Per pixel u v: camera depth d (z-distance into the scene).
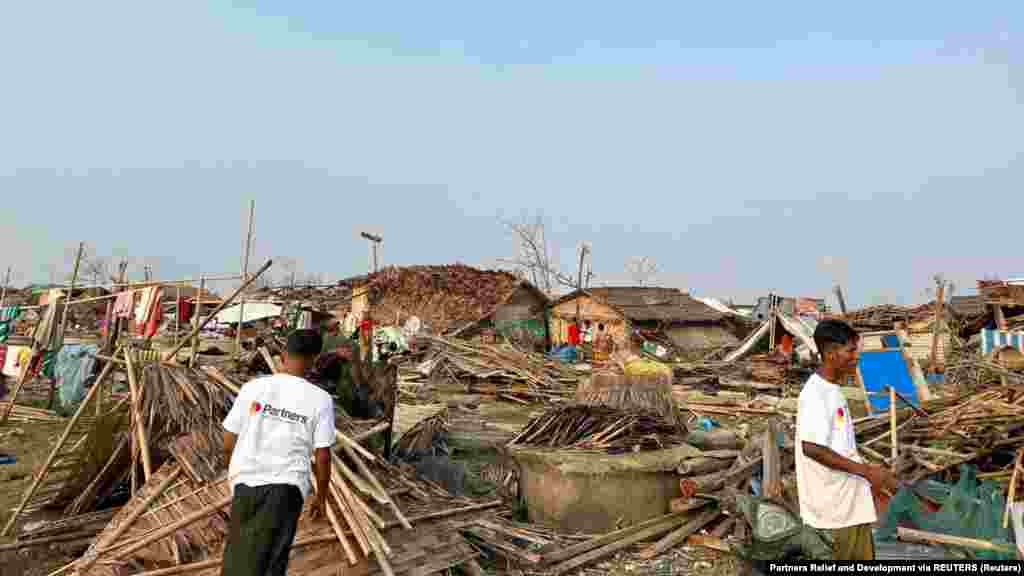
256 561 3.67
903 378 11.59
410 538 5.20
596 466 6.41
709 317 36.56
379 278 38.47
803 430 3.67
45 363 12.35
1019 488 6.47
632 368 8.44
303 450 3.93
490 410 16.62
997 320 27.81
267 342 8.55
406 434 9.88
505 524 6.27
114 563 4.57
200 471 5.36
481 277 39.22
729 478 6.55
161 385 6.26
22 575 5.20
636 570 5.61
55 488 7.30
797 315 34.88
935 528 5.59
